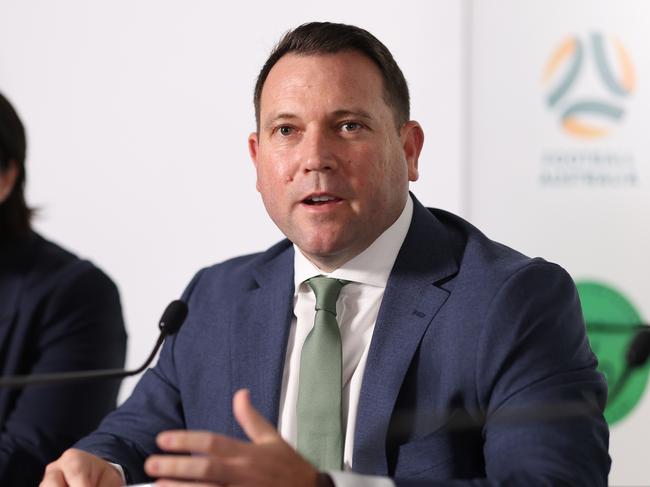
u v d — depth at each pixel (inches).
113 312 255.9
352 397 170.4
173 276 340.5
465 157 304.2
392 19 315.3
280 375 176.6
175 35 340.2
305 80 172.4
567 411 154.3
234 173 335.9
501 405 161.9
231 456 124.2
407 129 185.6
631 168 290.7
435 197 308.3
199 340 191.6
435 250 179.3
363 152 171.3
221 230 336.8
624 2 289.9
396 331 171.2
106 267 345.1
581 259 292.7
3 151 249.6
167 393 192.7
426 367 168.7
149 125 342.6
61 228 349.1
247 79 334.0
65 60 349.4
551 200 295.3
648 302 288.5
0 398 239.1
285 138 174.6
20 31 353.4
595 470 150.1
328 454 164.9
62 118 349.4
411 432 165.2
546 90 295.3
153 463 123.2
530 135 296.7
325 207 170.7
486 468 156.6
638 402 277.0
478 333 166.2
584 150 293.1
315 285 177.9
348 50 174.7
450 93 308.2
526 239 296.8
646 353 132.0
